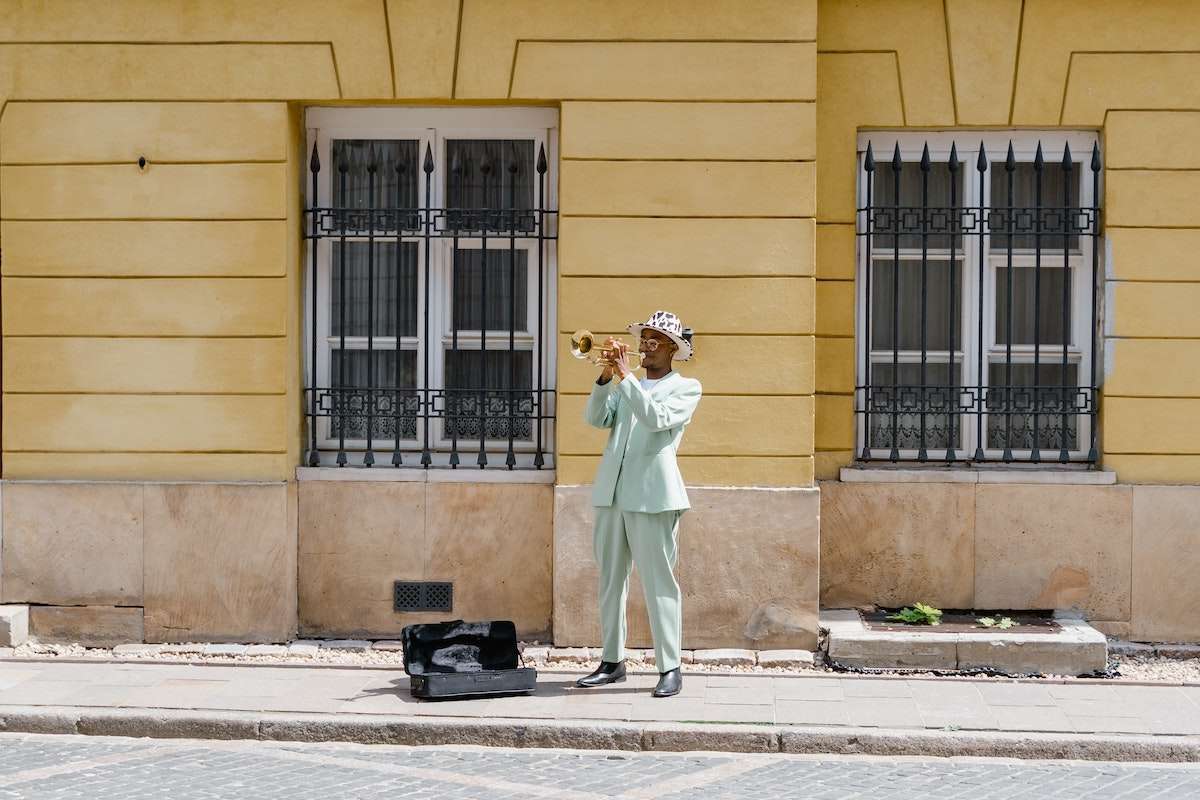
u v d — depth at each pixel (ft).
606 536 26.20
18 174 29.86
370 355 30.27
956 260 31.42
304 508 30.42
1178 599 30.53
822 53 30.94
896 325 30.55
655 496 25.45
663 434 25.75
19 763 22.44
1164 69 30.45
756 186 29.04
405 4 29.53
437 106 30.45
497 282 31.01
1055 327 31.35
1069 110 30.58
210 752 23.34
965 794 21.01
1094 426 31.04
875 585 30.99
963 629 29.12
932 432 31.35
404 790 20.89
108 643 29.94
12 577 30.04
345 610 30.45
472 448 30.89
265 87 29.63
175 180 29.71
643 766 22.63
